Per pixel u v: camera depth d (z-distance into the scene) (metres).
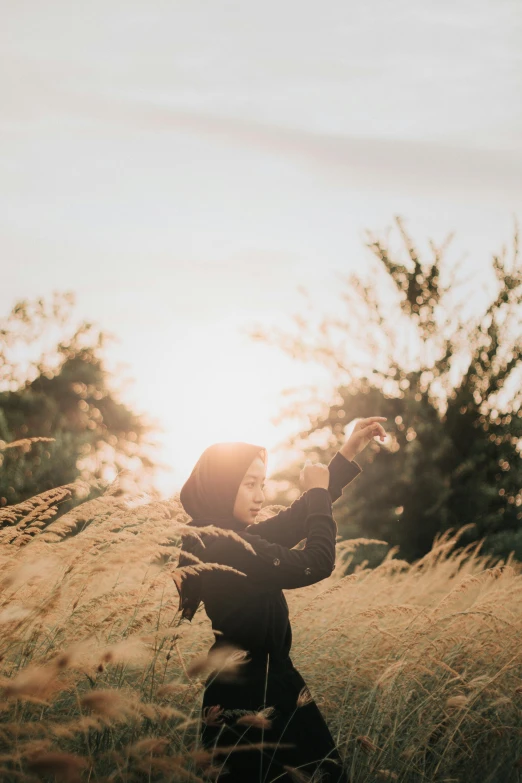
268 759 3.02
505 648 4.50
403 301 15.27
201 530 2.94
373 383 15.45
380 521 14.41
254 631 3.12
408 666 4.11
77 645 2.64
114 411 21.80
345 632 4.50
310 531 3.26
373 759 3.62
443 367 15.00
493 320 14.98
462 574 6.93
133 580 3.62
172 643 3.21
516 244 14.83
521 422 14.67
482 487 14.27
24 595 3.27
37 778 2.48
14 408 19.59
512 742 4.06
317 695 4.07
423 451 14.38
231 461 3.34
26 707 2.90
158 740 2.61
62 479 15.17
